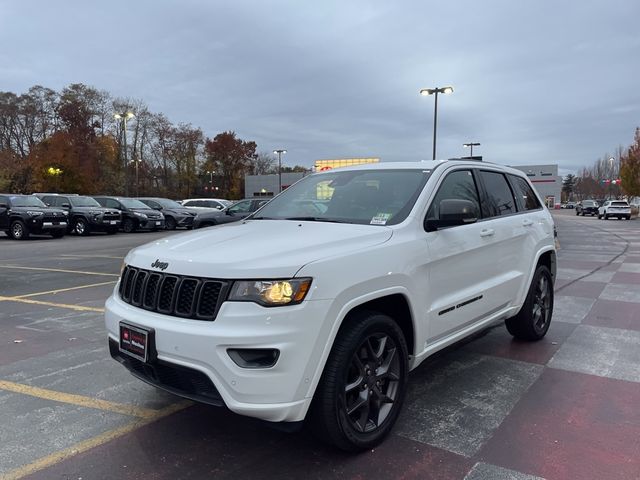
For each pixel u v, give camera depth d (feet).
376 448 10.48
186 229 92.38
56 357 16.53
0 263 40.91
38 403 12.92
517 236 15.99
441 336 12.59
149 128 223.51
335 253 9.75
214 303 9.07
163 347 9.39
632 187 172.65
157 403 12.93
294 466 9.82
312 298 8.95
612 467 9.68
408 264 10.96
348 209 12.82
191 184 247.70
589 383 14.07
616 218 144.77
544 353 16.79
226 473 9.60
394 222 11.62
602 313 22.54
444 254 12.17
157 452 10.43
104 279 32.45
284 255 9.36
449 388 13.74
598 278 32.58
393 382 10.93
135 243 60.34
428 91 84.94
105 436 11.14
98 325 20.56
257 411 8.71
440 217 11.92
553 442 10.69
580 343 17.93
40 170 166.81
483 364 15.70
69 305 24.43
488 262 14.33
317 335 8.98
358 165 15.28
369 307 10.69
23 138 207.41
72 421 11.90
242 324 8.72
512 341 18.24
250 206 59.11
